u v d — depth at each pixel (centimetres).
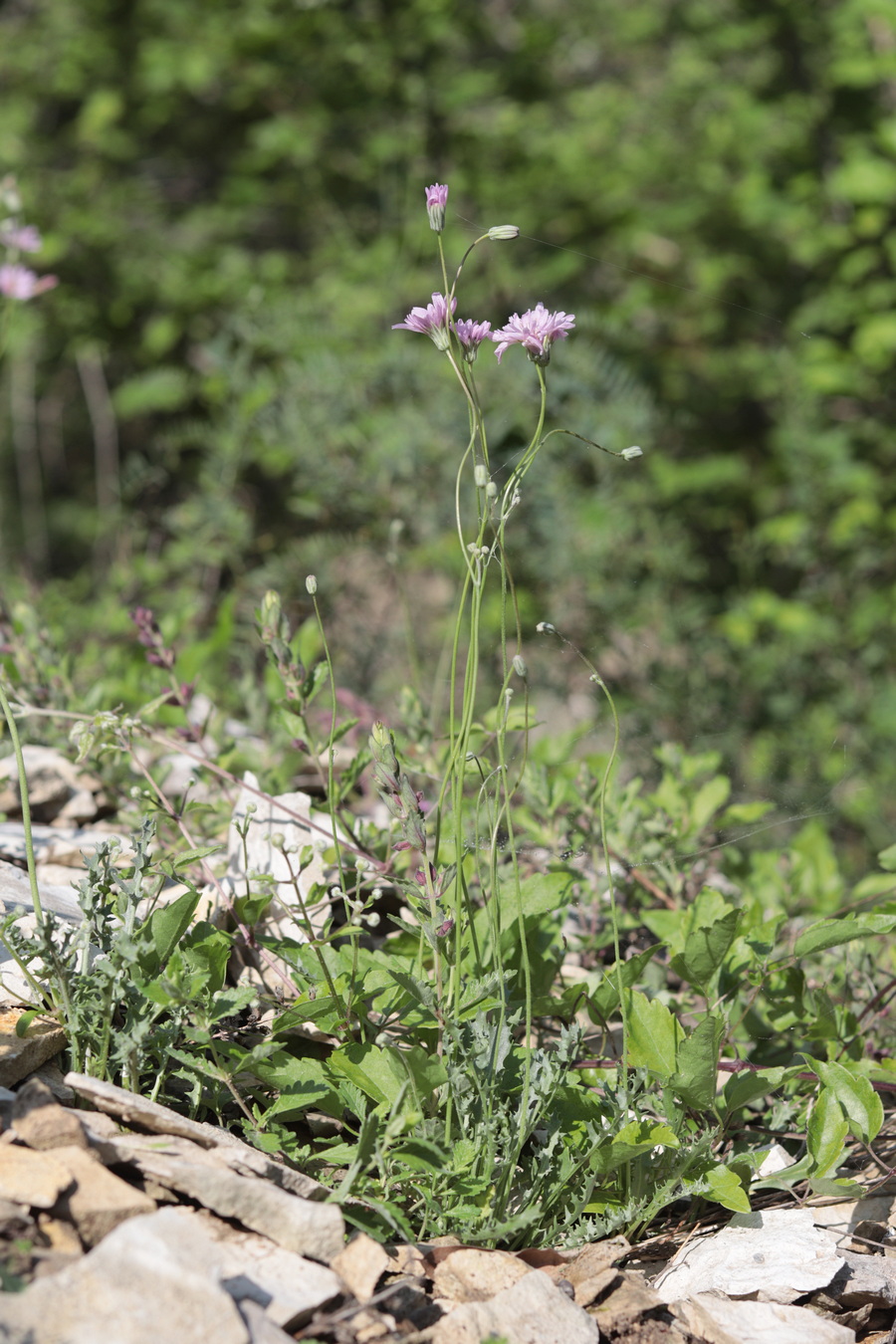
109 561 626
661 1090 172
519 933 181
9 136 625
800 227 544
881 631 461
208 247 625
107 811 260
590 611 401
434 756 246
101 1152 141
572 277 509
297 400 432
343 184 614
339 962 172
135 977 155
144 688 272
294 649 189
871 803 389
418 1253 149
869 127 552
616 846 227
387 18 589
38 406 723
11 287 290
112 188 648
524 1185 163
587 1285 149
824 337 544
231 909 181
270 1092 171
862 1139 166
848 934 173
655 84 651
